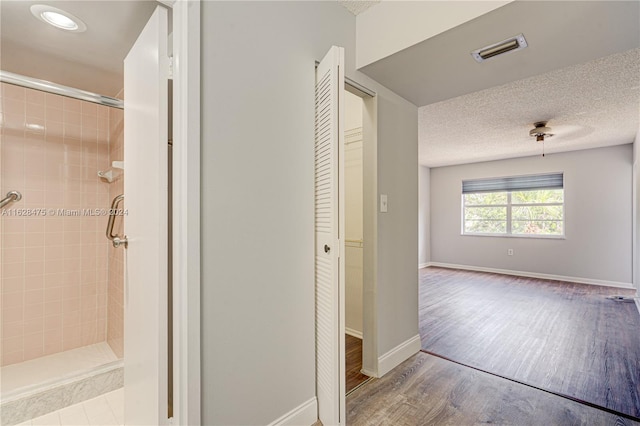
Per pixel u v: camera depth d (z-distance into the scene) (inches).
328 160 60.0
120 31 66.1
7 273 85.0
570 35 65.0
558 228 229.5
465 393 78.0
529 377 86.0
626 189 199.6
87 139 97.7
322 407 63.6
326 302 61.2
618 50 71.2
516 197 248.8
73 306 95.1
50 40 69.5
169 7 52.9
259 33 57.6
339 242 57.7
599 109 137.7
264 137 58.0
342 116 58.1
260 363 56.8
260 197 57.2
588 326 127.4
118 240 64.0
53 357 89.8
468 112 141.9
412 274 101.7
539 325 128.6
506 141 194.1
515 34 64.9
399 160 96.2
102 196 100.5
